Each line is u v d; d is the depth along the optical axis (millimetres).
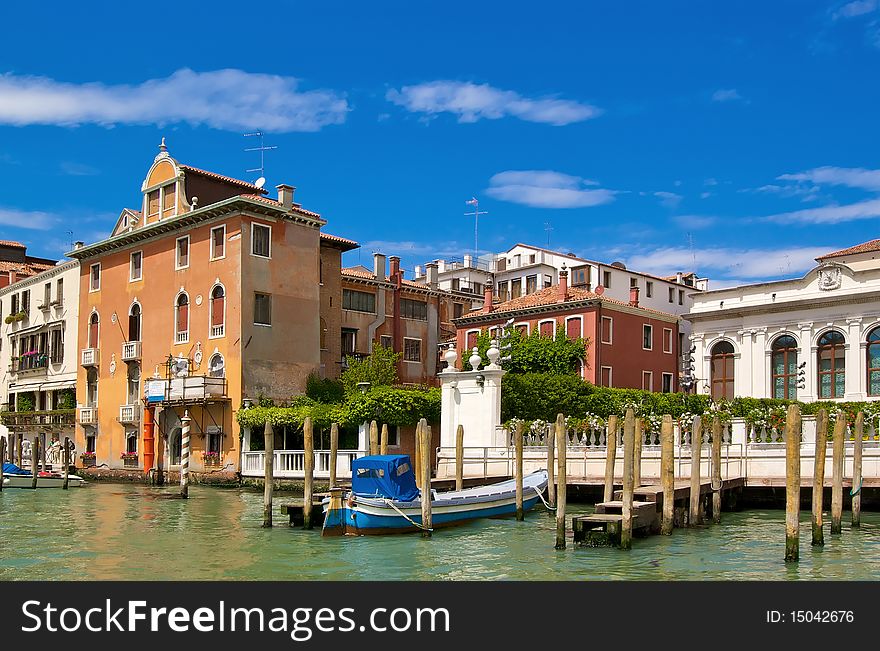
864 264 39406
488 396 31391
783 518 23125
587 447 27766
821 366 37938
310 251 40750
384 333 49375
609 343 45031
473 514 22750
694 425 21203
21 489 36156
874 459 23453
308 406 35375
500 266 63469
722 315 41062
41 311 52031
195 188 42125
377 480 21188
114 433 43906
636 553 17812
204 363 39000
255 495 32500
